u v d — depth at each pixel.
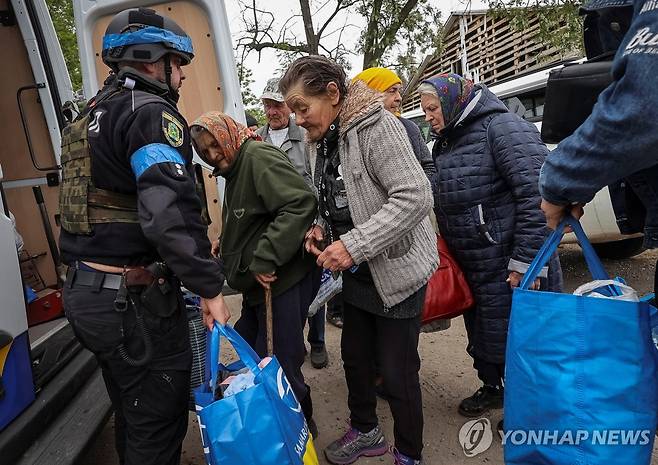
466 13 10.66
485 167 2.10
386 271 1.73
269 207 1.81
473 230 2.15
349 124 1.67
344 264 1.60
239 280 1.96
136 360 1.46
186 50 1.57
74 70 10.36
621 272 4.59
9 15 3.04
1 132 3.11
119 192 1.44
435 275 2.25
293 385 1.98
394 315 1.82
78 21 3.06
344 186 1.77
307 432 1.52
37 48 3.08
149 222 1.31
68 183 1.49
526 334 1.20
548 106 1.34
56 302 2.70
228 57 3.13
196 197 1.41
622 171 1.04
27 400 1.76
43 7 3.13
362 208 1.70
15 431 1.62
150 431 1.53
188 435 2.52
